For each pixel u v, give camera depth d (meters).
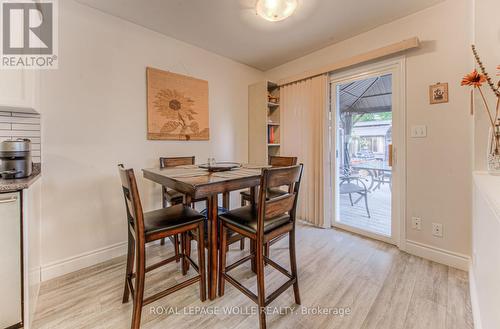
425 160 2.11
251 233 1.34
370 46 2.45
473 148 1.66
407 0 1.95
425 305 1.49
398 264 2.02
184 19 2.22
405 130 2.22
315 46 2.84
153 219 1.46
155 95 2.45
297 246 2.40
